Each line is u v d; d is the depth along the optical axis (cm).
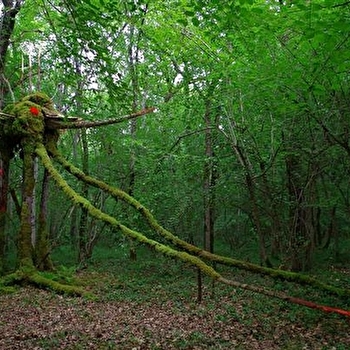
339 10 800
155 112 2023
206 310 1083
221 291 1334
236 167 1725
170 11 1411
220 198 1861
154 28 1596
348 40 880
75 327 918
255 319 1009
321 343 828
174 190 1756
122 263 2012
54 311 1073
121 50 1811
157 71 1923
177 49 1623
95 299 1219
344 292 929
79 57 888
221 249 2495
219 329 923
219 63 1413
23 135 1459
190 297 1252
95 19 793
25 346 783
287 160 1658
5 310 1077
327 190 1950
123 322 970
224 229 2569
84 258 1950
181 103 1692
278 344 825
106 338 840
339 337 867
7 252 2375
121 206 1861
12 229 2438
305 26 835
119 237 1992
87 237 2073
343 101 1243
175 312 1070
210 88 1540
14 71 1838
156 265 1878
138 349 776
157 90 2061
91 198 2247
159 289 1391
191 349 788
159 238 1742
